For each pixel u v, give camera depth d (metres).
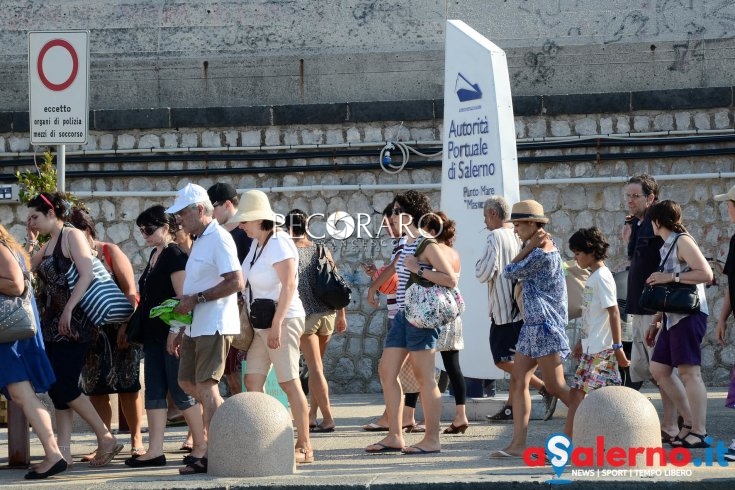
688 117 20.69
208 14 22.25
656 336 13.67
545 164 20.92
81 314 12.86
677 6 21.58
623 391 11.72
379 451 13.52
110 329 13.46
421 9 21.95
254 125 21.38
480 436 14.77
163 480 11.70
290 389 12.86
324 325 15.66
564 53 21.62
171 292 12.79
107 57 22.25
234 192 14.63
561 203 20.84
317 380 15.50
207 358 12.19
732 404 12.49
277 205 21.30
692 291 12.88
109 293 12.96
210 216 12.45
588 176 20.84
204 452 12.70
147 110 21.41
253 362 12.93
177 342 12.58
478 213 16.66
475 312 16.56
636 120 20.78
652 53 21.47
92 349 13.43
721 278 20.34
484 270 14.90
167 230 13.32
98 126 21.41
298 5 22.16
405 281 13.75
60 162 14.87
